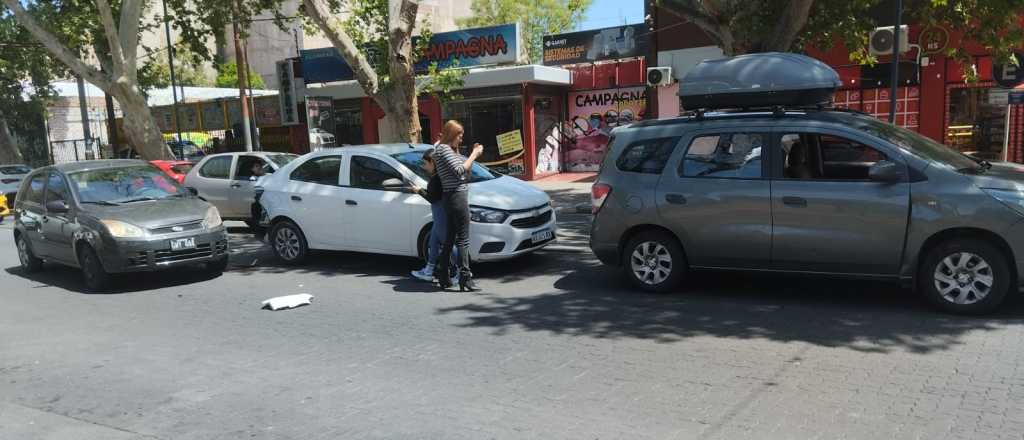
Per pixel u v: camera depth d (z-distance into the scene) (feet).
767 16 39.52
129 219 28.91
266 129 84.64
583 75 69.87
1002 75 48.52
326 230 31.24
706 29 41.75
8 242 48.21
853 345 17.60
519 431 13.46
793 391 14.83
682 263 23.21
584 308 22.48
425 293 25.89
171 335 21.75
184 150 85.61
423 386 16.19
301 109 79.20
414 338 20.12
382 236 29.60
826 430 12.90
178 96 131.54
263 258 35.58
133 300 27.43
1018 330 18.11
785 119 21.70
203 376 17.61
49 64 90.12
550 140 71.15
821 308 21.08
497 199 27.61
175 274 32.63
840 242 20.51
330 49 74.49
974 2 39.88
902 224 19.69
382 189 29.73
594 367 16.92
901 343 17.57
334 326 21.85
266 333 21.43
